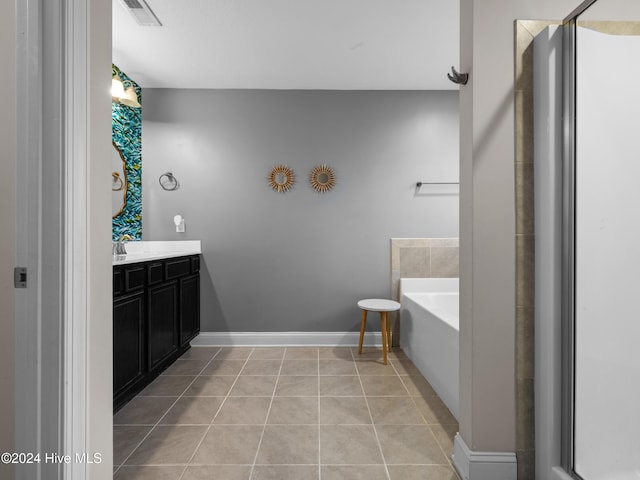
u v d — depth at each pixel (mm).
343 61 2912
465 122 1550
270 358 3098
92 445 1103
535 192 1468
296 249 3473
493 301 1479
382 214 3492
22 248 970
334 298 3484
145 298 2350
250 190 3459
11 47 1025
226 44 2641
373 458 1681
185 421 2029
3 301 1032
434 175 3494
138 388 2395
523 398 1472
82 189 1033
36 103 962
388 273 3498
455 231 3512
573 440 1334
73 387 1003
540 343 1435
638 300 1181
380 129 3482
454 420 2043
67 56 983
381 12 2264
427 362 2598
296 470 1591
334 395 2367
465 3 1544
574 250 1334
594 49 1271
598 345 1275
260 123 3457
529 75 1464
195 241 3436
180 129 3430
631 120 1193
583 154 1305
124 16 2289
